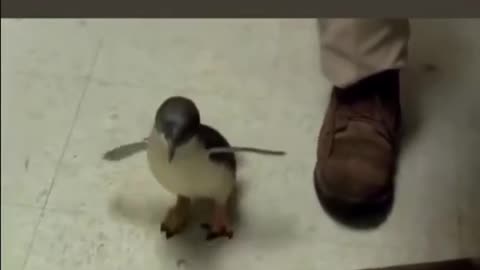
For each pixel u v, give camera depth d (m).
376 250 1.03
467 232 1.05
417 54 1.24
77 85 1.21
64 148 1.14
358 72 1.02
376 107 1.07
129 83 1.22
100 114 1.18
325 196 1.04
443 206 1.07
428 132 1.15
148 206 1.08
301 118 1.17
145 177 1.11
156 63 1.24
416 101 1.18
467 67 1.23
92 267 1.02
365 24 0.96
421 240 1.04
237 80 1.21
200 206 1.06
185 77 1.22
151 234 1.05
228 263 1.02
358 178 1.02
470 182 1.09
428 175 1.10
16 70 1.24
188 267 1.02
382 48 1.00
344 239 1.04
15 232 1.06
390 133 1.08
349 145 1.05
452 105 1.18
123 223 1.06
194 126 0.84
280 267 1.01
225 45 1.26
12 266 1.03
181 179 0.90
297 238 1.04
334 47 1.01
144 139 1.06
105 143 1.15
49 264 1.03
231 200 1.07
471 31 1.27
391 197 1.06
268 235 1.04
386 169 1.04
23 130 1.16
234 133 1.15
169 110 0.83
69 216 1.07
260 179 1.10
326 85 1.20
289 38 1.27
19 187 1.10
